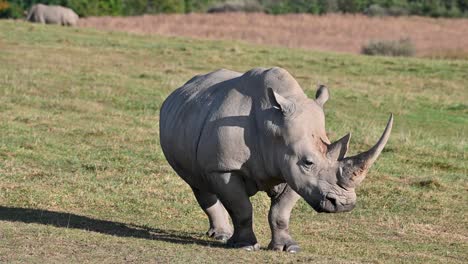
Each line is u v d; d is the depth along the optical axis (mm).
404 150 32219
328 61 53312
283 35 80125
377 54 65188
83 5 100312
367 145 33031
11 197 23312
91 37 58500
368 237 21609
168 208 23500
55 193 24078
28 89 40406
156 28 80312
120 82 43188
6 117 34875
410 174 29094
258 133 17766
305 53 56812
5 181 25266
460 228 23109
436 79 49188
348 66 52031
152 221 21922
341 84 46031
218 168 18078
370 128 36156
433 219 23906
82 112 36906
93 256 16422
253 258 17031
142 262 16094
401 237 21844
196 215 23047
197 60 51281
